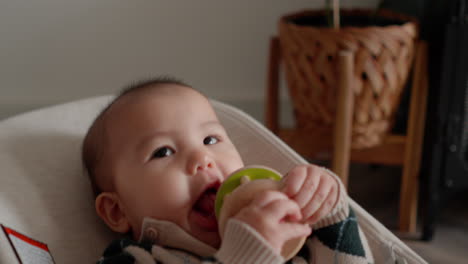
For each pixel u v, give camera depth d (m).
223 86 1.85
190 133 0.72
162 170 0.68
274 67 1.42
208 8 1.76
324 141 1.34
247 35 1.79
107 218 0.74
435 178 1.31
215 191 0.70
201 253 0.65
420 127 1.33
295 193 0.57
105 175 0.74
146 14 1.76
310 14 1.41
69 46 1.78
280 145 0.87
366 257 0.66
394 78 1.24
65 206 0.74
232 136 0.92
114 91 1.84
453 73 1.22
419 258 0.67
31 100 1.83
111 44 1.79
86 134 0.79
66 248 0.70
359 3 1.69
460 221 1.46
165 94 0.74
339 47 1.19
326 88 1.25
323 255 0.65
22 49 1.78
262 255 0.50
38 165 0.76
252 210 0.52
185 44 1.80
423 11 1.45
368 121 1.28
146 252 0.64
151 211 0.69
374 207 1.52
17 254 0.58
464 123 1.26
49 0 1.72
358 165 1.77
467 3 1.16
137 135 0.71
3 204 0.66
